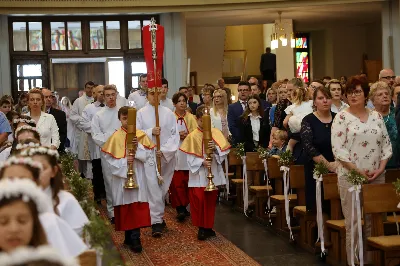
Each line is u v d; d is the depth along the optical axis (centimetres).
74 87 1909
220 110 1245
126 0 1841
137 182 873
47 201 277
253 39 2655
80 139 1382
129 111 871
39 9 1811
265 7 1866
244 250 853
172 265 777
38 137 668
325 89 784
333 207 773
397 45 1861
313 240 832
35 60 1872
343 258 737
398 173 762
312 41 2695
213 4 1864
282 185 977
